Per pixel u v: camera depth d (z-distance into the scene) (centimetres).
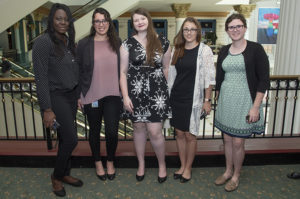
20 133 701
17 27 1366
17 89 341
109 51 229
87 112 240
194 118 234
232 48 225
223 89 231
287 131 390
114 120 237
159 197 234
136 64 224
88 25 878
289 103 383
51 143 294
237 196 235
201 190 244
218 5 1301
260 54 211
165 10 1510
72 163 289
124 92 227
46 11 1526
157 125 234
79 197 234
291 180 261
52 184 239
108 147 251
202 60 228
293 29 366
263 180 262
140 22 214
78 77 224
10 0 646
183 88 235
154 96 228
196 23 223
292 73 373
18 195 237
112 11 921
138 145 251
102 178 261
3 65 731
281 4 385
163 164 255
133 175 272
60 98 211
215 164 292
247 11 1290
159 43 221
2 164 291
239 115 222
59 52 201
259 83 214
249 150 291
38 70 196
